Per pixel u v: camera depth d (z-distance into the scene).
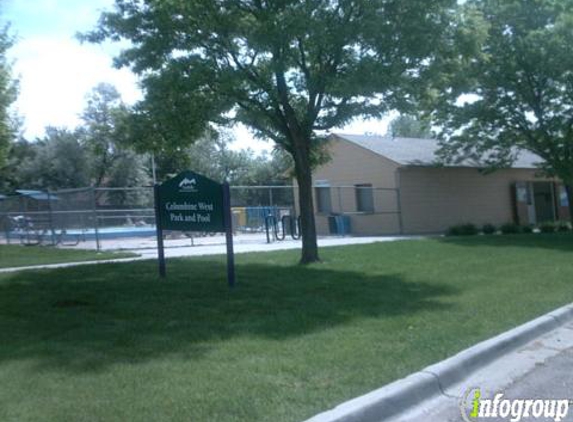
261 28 11.73
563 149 22.55
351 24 12.20
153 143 13.58
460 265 13.51
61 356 6.34
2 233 24.88
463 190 29.30
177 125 12.77
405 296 9.87
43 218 22.47
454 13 12.59
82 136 49.06
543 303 9.30
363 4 11.99
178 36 12.62
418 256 15.22
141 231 26.94
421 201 27.27
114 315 8.38
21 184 48.56
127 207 41.41
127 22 12.73
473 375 6.41
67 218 22.19
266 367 5.95
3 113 17.53
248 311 8.68
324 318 8.24
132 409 4.83
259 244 20.56
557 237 20.89
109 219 31.94
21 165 48.59
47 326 7.71
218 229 10.78
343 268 13.05
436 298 9.73
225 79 11.95
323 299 9.59
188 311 8.63
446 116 23.94
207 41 12.59
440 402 5.59
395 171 26.44
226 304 9.16
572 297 9.80
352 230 28.09
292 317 8.28
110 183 49.38
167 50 12.64
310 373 5.78
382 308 8.93
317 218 29.61
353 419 4.80
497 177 31.33
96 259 15.59
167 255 16.41
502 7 21.44
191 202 11.21
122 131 13.58
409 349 6.66
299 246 19.14
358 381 5.54
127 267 13.09
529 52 21.08
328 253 15.97
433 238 21.11
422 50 12.18
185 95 12.61
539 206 33.84
